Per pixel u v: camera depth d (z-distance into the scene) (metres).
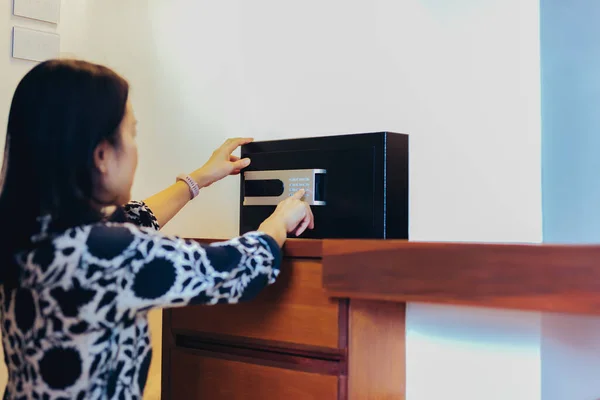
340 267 0.96
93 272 0.83
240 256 0.92
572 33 1.41
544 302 0.78
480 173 1.56
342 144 1.21
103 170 0.90
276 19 1.93
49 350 0.85
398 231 1.19
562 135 1.42
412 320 1.15
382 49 1.73
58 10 1.57
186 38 1.83
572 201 1.39
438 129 1.63
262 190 1.30
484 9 1.56
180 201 1.25
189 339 1.23
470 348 1.09
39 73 0.88
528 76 1.49
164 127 1.77
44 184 0.86
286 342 1.07
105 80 0.90
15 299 0.89
